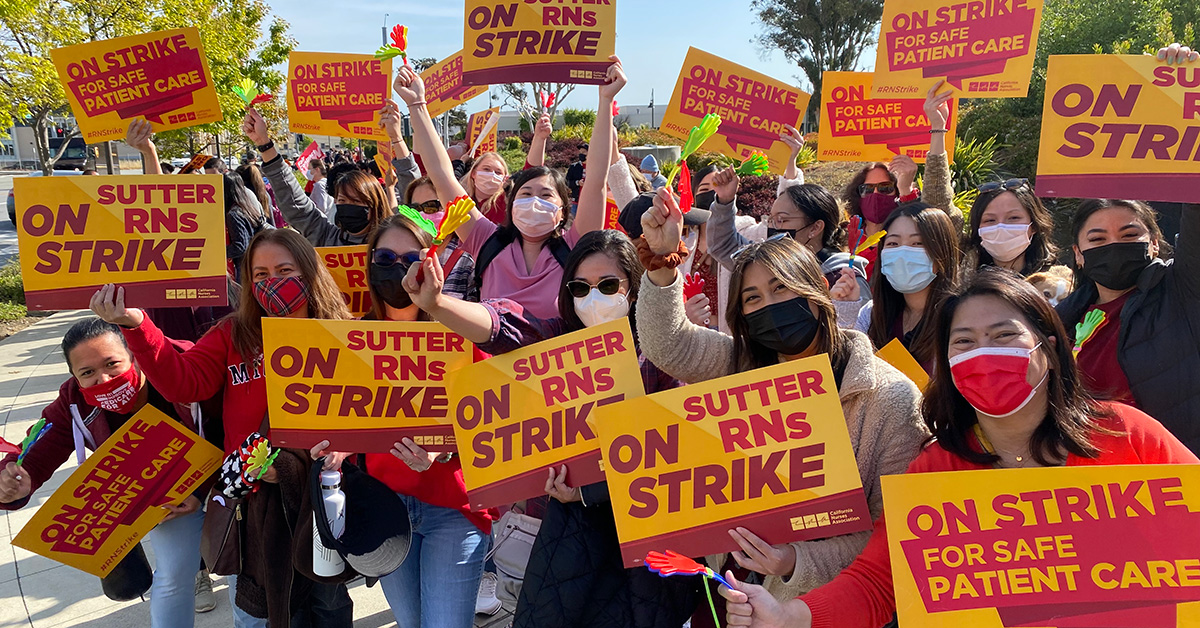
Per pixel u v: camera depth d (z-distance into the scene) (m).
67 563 2.47
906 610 1.59
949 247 2.70
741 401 1.84
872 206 4.56
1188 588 1.51
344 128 5.39
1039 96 14.23
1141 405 2.37
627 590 2.07
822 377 1.82
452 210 1.94
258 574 2.59
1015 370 1.63
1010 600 1.57
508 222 3.16
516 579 2.70
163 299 2.44
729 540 1.81
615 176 4.30
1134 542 1.54
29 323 9.45
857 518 1.76
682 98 4.81
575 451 2.09
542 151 4.89
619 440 1.87
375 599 3.78
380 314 2.81
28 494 2.58
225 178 5.05
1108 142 2.38
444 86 5.98
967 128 14.86
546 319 2.67
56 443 2.68
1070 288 2.98
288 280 2.56
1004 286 1.67
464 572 2.59
